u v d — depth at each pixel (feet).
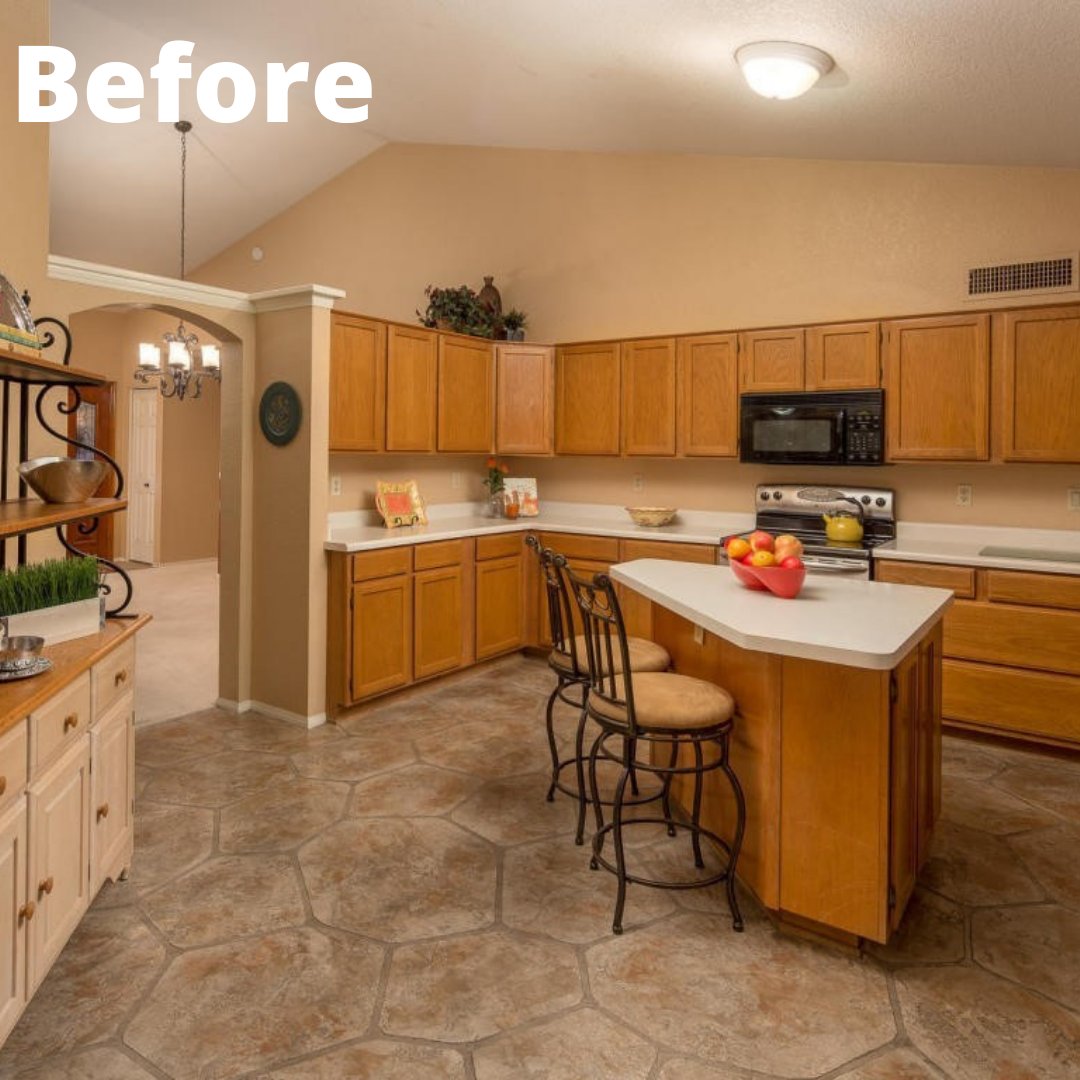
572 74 11.98
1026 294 13.12
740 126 13.21
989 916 7.60
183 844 8.86
